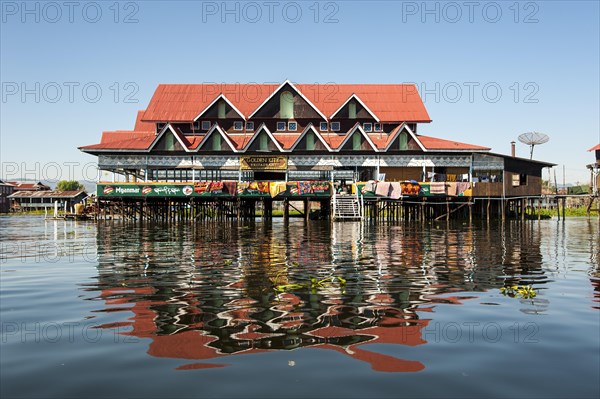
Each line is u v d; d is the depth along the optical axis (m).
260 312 8.30
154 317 7.98
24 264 15.00
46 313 8.33
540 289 10.50
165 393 4.91
